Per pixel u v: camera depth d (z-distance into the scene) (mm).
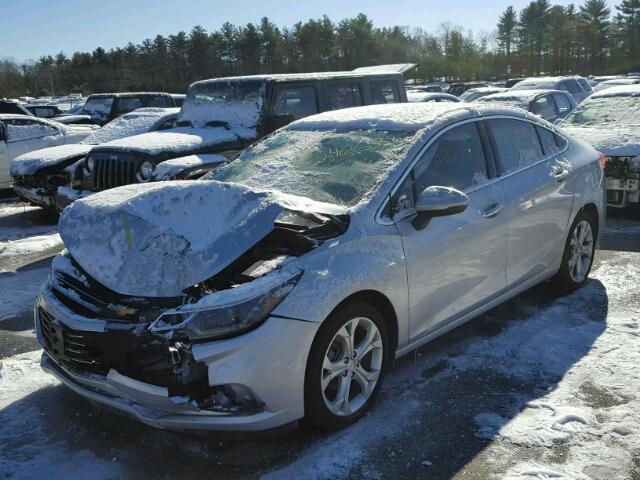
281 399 3053
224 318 2932
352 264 3363
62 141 12609
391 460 3145
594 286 5602
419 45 86438
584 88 18781
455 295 4055
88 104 19109
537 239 4770
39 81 79375
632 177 7805
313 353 3174
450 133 4230
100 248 3432
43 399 3867
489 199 4289
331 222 3434
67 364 3279
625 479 2930
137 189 3848
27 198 9398
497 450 3195
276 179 4176
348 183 3885
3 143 11914
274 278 3094
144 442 3379
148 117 11375
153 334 2973
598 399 3650
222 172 4609
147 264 3283
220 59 74000
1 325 5172
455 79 86750
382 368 3617
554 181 4902
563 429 3348
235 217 3377
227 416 2977
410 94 16125
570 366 4082
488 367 4113
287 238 3350
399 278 3602
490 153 4461
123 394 3088
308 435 3391
